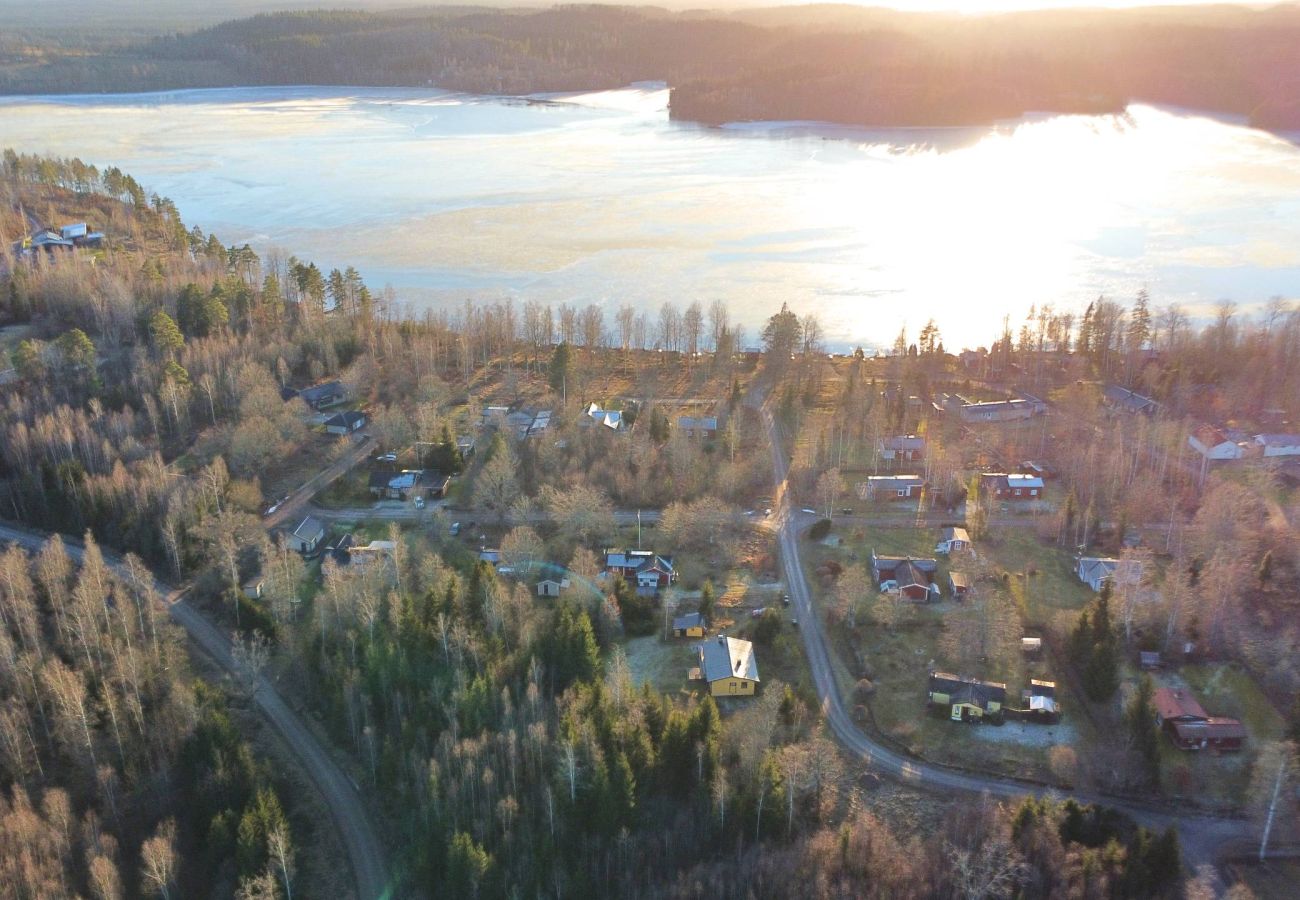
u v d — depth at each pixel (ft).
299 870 346.54
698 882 318.86
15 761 373.20
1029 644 435.53
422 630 418.72
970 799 360.69
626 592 469.57
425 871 329.31
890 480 579.07
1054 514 554.87
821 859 323.78
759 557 520.01
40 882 318.65
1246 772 369.50
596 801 340.59
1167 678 418.31
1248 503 525.75
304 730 412.77
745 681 414.00
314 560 524.93
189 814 364.79
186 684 427.74
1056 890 305.53
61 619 438.40
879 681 423.64
